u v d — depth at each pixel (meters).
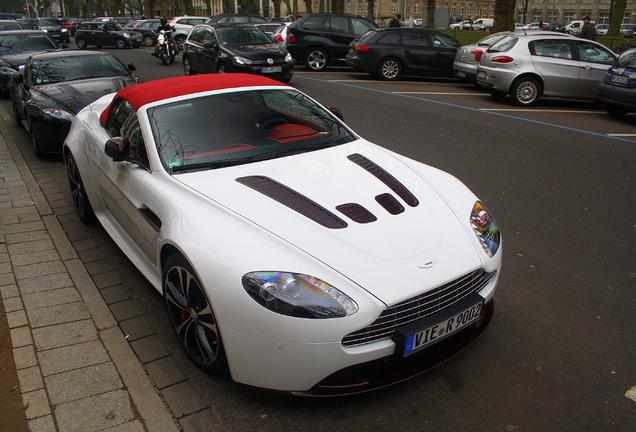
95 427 2.46
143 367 2.89
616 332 3.24
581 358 2.98
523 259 4.24
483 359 2.96
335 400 2.63
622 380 2.81
